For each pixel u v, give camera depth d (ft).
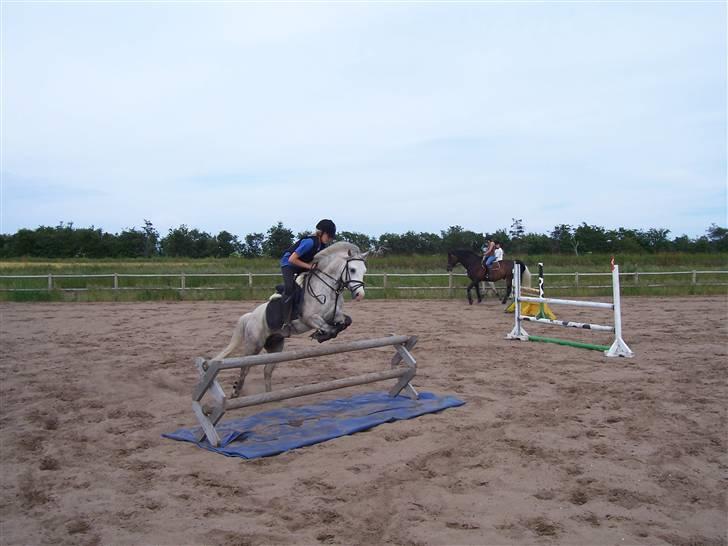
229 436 20.93
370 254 24.86
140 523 14.79
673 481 17.42
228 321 53.06
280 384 30.66
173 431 22.53
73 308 63.05
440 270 102.32
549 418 23.57
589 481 17.30
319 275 24.27
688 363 34.14
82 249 185.16
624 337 44.24
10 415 24.34
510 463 18.78
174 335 45.27
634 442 20.74
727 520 15.02
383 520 15.01
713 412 24.29
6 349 38.96
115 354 37.52
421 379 31.01
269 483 17.29
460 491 16.74
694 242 163.32
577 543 13.76
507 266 66.69
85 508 15.67
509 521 14.85
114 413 24.73
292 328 24.97
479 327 49.93
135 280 83.05
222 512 15.42
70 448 20.49
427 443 20.70
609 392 27.63
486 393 27.96
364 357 37.27
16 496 16.57
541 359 36.06
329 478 17.58
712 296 74.18
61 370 32.60
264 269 103.76
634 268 101.04
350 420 22.93
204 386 20.62
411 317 56.13
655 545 13.69
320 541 13.89
